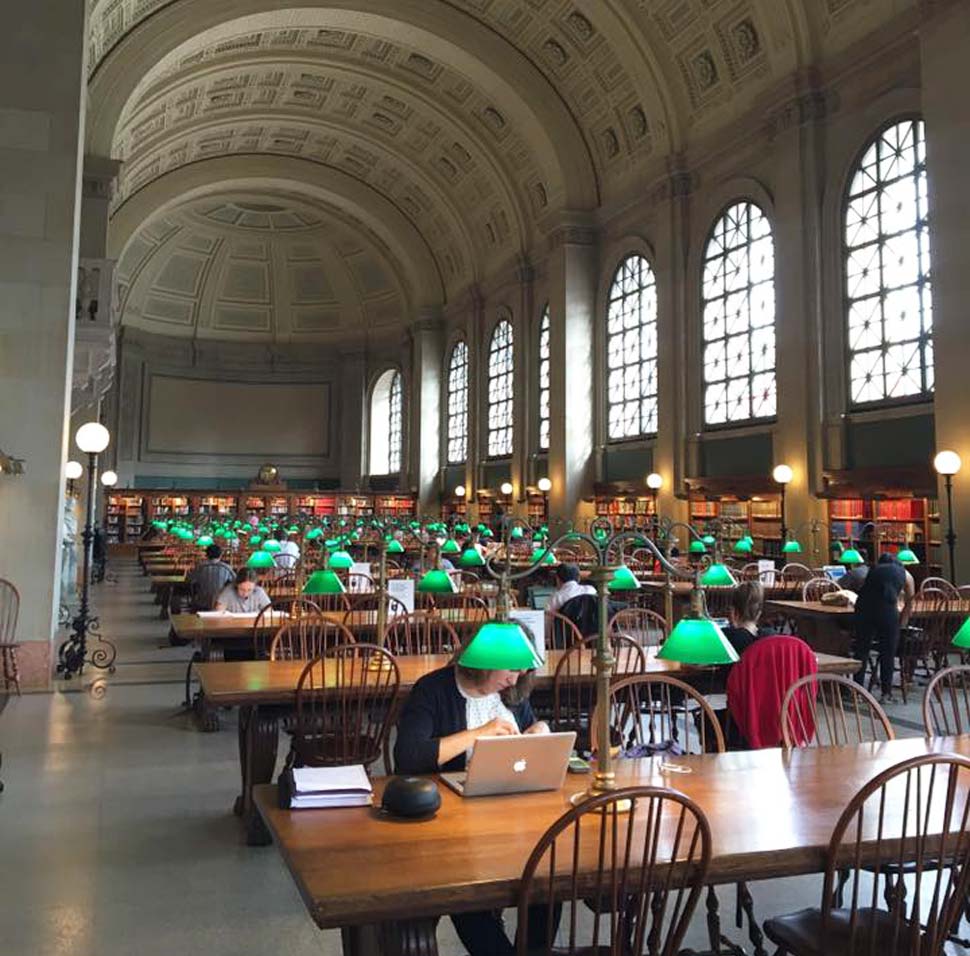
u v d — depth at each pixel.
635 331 19.30
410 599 7.81
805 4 13.81
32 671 8.53
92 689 8.45
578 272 20.69
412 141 24.98
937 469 10.51
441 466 29.50
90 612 14.52
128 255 31.23
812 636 10.01
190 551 17.08
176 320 33.56
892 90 12.55
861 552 12.68
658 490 17.70
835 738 4.29
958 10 10.97
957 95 10.95
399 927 2.36
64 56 9.09
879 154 12.86
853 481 12.67
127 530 29.42
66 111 9.05
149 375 32.97
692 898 2.28
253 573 8.40
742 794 3.02
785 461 14.16
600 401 20.39
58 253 8.90
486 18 19.77
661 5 16.48
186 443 33.38
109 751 6.37
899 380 12.41
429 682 3.46
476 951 2.83
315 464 34.59
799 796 3.00
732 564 14.55
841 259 13.51
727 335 16.25
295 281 34.41
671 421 17.22
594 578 2.91
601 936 3.56
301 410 34.75
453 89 22.19
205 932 3.61
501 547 15.85
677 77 17.17
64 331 8.85
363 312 34.44
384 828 2.68
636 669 5.61
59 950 3.43
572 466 20.34
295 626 6.68
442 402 29.53
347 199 28.27
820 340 13.66
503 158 22.83
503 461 24.97
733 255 16.14
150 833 4.75
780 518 14.60
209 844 4.60
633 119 18.78
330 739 4.80
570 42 18.95
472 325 26.83
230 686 4.86
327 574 5.83
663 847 2.51
